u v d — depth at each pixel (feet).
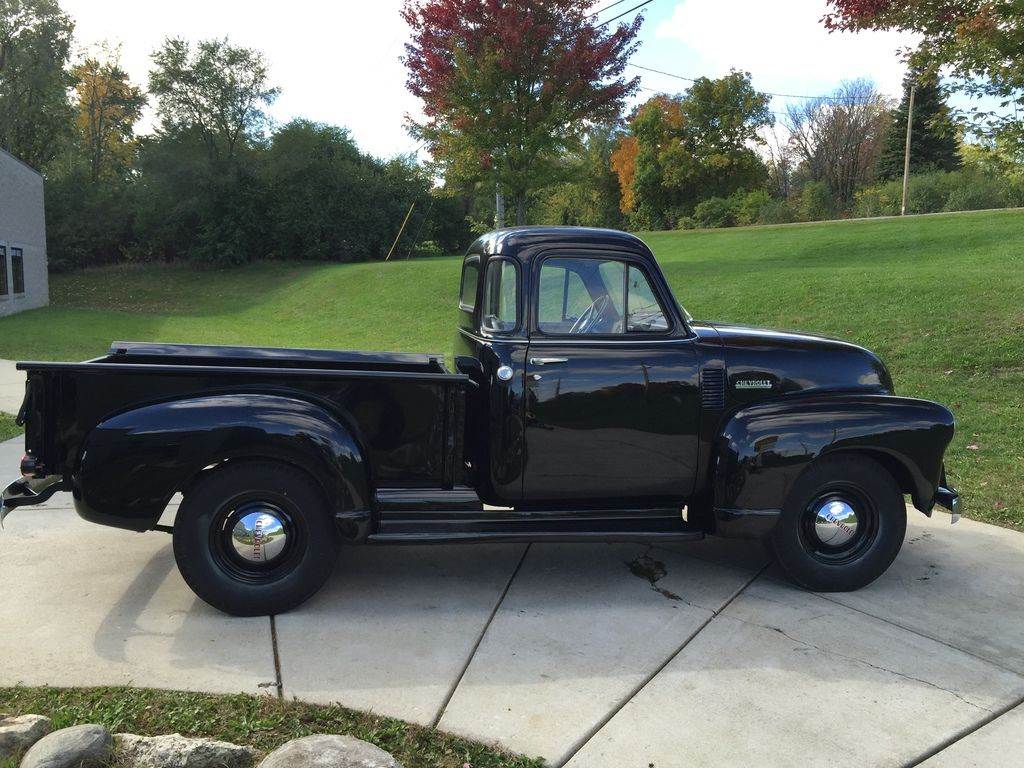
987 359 31.60
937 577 15.56
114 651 11.89
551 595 14.51
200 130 144.15
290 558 13.33
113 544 16.29
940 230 71.77
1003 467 22.36
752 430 14.33
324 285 93.40
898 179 175.52
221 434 12.60
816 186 164.55
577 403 14.32
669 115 185.47
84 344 55.88
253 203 140.05
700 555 16.78
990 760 9.79
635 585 15.05
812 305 42.88
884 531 14.71
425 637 12.69
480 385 14.78
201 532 12.89
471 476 15.29
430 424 13.99
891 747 10.01
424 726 10.18
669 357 14.61
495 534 13.98
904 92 188.85
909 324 37.22
